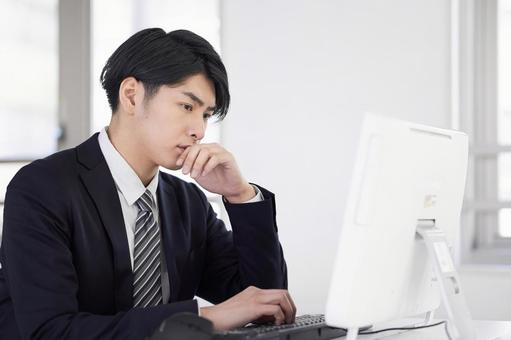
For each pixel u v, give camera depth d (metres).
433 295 1.58
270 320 1.65
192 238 1.94
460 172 1.59
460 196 1.61
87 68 4.16
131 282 1.71
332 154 3.66
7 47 4.27
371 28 3.62
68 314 1.51
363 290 1.26
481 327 1.81
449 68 3.51
